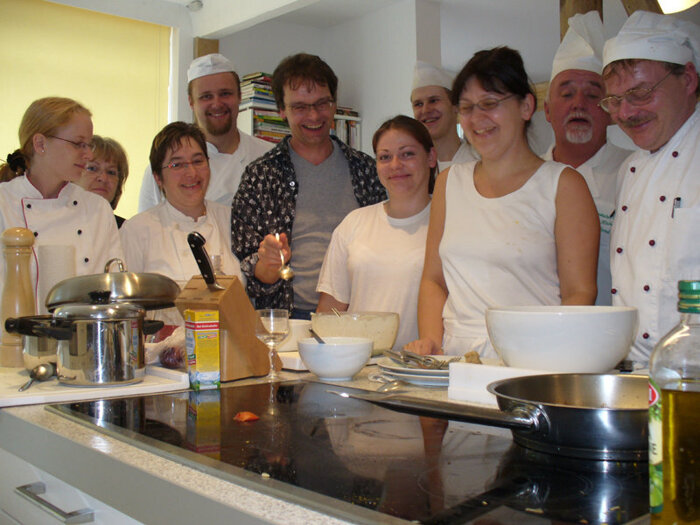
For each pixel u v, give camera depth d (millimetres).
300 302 2514
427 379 1309
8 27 4152
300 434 924
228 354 1403
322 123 2539
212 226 2486
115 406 1143
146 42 4703
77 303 1417
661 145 1804
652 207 1789
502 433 924
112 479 851
